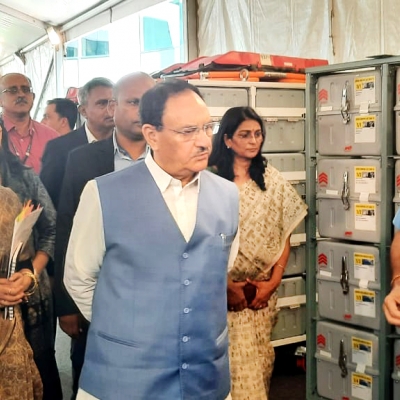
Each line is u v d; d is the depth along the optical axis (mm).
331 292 2957
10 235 2092
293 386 3508
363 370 2854
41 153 3641
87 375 1696
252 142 2598
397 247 2178
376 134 2719
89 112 3121
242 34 5215
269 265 2699
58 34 9195
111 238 1635
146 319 1619
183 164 1615
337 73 2973
